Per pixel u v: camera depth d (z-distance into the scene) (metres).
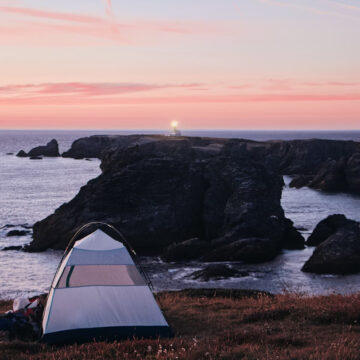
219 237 55.38
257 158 133.00
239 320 15.08
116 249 15.17
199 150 126.94
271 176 61.28
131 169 59.34
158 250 55.44
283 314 15.09
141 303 13.77
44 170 148.12
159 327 13.30
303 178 121.12
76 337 12.75
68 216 55.12
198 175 60.34
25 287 38.22
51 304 13.38
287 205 86.44
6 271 43.47
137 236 55.06
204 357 9.74
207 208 57.94
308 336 11.99
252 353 9.99
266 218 54.75
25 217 70.69
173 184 59.09
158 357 9.71
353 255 42.69
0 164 170.25
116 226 54.69
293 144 153.12
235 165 61.78
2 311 18.47
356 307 14.53
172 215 57.00
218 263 46.84
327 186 111.06
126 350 10.66
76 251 14.90
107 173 64.56
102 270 14.47
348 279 40.50
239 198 56.72
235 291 22.94
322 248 44.00
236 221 54.22
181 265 46.66
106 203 56.06
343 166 112.12
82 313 13.17
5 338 12.90
